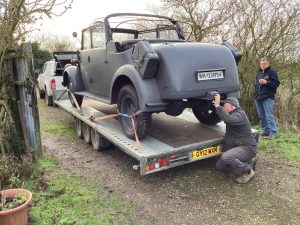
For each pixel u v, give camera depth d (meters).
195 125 5.73
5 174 4.09
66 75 7.32
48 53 20.00
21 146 5.01
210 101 4.84
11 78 4.86
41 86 11.72
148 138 4.93
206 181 4.65
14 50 4.72
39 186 4.42
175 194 4.29
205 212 3.86
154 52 4.32
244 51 7.71
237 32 7.93
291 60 7.64
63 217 3.67
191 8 8.74
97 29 5.88
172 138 4.91
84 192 4.30
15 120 5.01
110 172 5.00
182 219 3.72
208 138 4.87
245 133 4.49
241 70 7.77
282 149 6.02
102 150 5.95
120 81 5.11
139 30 6.02
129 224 3.61
